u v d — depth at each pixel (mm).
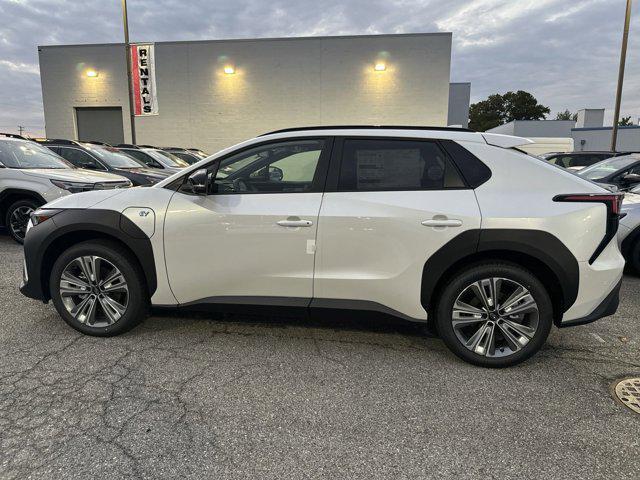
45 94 23094
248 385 2898
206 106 22328
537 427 2500
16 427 2414
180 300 3406
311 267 3168
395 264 3078
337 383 2943
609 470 2164
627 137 36656
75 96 22953
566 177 3053
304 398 2760
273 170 3273
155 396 2748
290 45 21297
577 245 2916
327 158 3213
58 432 2381
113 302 3477
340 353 3369
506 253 3076
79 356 3232
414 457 2246
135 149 11914
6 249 6719
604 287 2980
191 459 2205
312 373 3066
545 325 3049
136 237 3303
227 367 3127
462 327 3189
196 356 3275
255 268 3225
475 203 2996
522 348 3092
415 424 2518
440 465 2189
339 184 3170
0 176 6762
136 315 3471
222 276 3279
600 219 2938
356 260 3115
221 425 2480
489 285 3062
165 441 2334
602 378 3055
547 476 2121
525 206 2957
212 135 22547
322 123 21719
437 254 3012
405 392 2846
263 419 2541
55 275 3504
